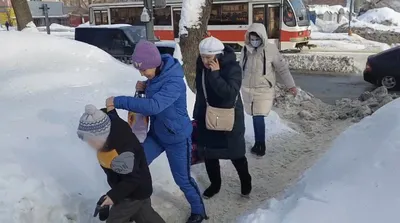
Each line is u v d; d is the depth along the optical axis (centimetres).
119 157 281
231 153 409
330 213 296
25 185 338
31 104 472
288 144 619
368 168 329
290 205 345
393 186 294
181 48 781
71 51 671
